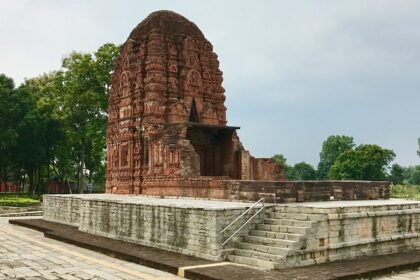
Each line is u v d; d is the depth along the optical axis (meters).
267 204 17.84
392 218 18.72
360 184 22.02
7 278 14.02
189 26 33.44
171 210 18.16
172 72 31.27
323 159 112.88
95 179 72.12
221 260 15.87
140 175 30.19
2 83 55.25
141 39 32.34
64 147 59.16
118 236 21.61
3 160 55.84
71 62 53.81
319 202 19.47
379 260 16.28
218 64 34.34
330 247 15.95
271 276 13.17
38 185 61.88
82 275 14.48
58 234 23.22
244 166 30.70
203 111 32.16
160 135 28.66
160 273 14.84
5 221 33.31
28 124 52.94
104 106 53.16
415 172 120.12
